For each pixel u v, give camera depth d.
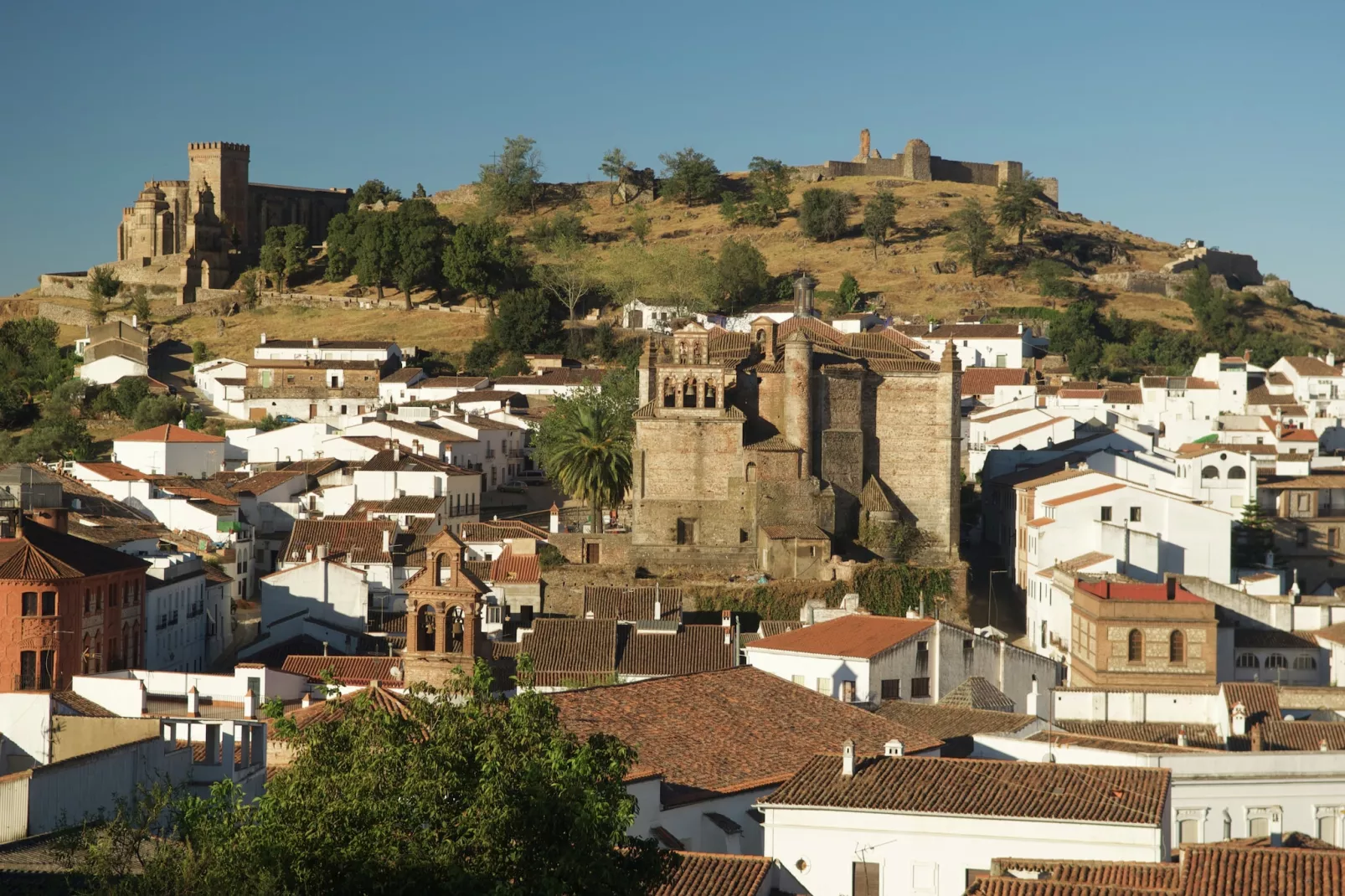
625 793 63.41
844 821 83.75
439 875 57.16
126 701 111.88
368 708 64.38
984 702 123.88
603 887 58.97
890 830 83.12
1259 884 72.12
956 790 85.12
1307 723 115.81
